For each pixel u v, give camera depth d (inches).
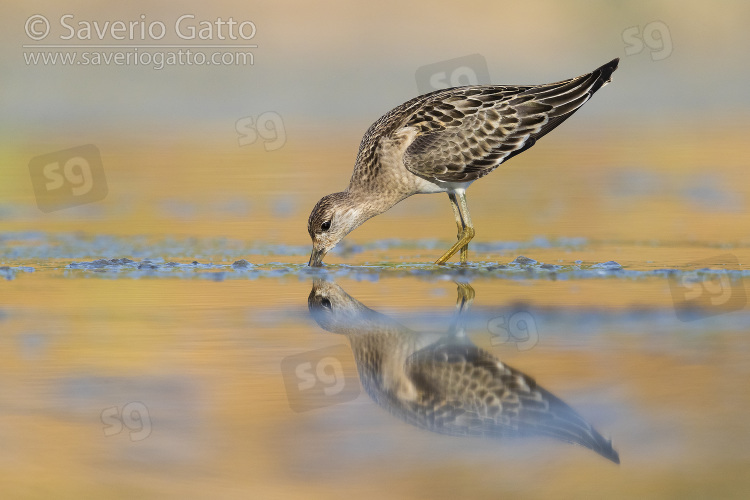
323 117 1034.7
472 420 285.1
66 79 1011.9
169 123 992.2
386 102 1041.5
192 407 293.6
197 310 402.0
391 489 242.1
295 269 493.4
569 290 434.9
